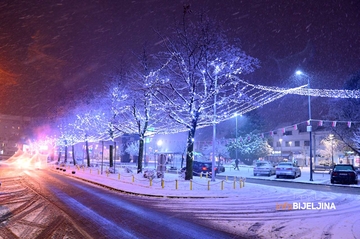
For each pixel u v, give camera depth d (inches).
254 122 2849.4
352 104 1456.7
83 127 1887.3
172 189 759.1
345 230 360.8
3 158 3622.0
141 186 829.8
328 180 1189.7
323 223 401.4
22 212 468.8
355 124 1450.5
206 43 903.7
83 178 1102.4
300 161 2906.0
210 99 995.9
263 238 335.9
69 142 2250.2
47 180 1058.1
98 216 443.8
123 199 625.9
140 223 403.5
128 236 338.0
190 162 938.1
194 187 792.3
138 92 1202.0
